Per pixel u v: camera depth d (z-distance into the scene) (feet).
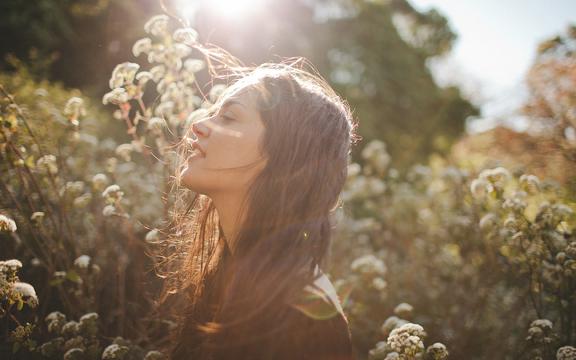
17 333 5.04
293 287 3.50
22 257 6.79
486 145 13.33
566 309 6.33
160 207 8.44
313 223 3.82
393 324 6.54
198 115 6.21
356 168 12.08
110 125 13.23
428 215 11.83
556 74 11.34
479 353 8.29
